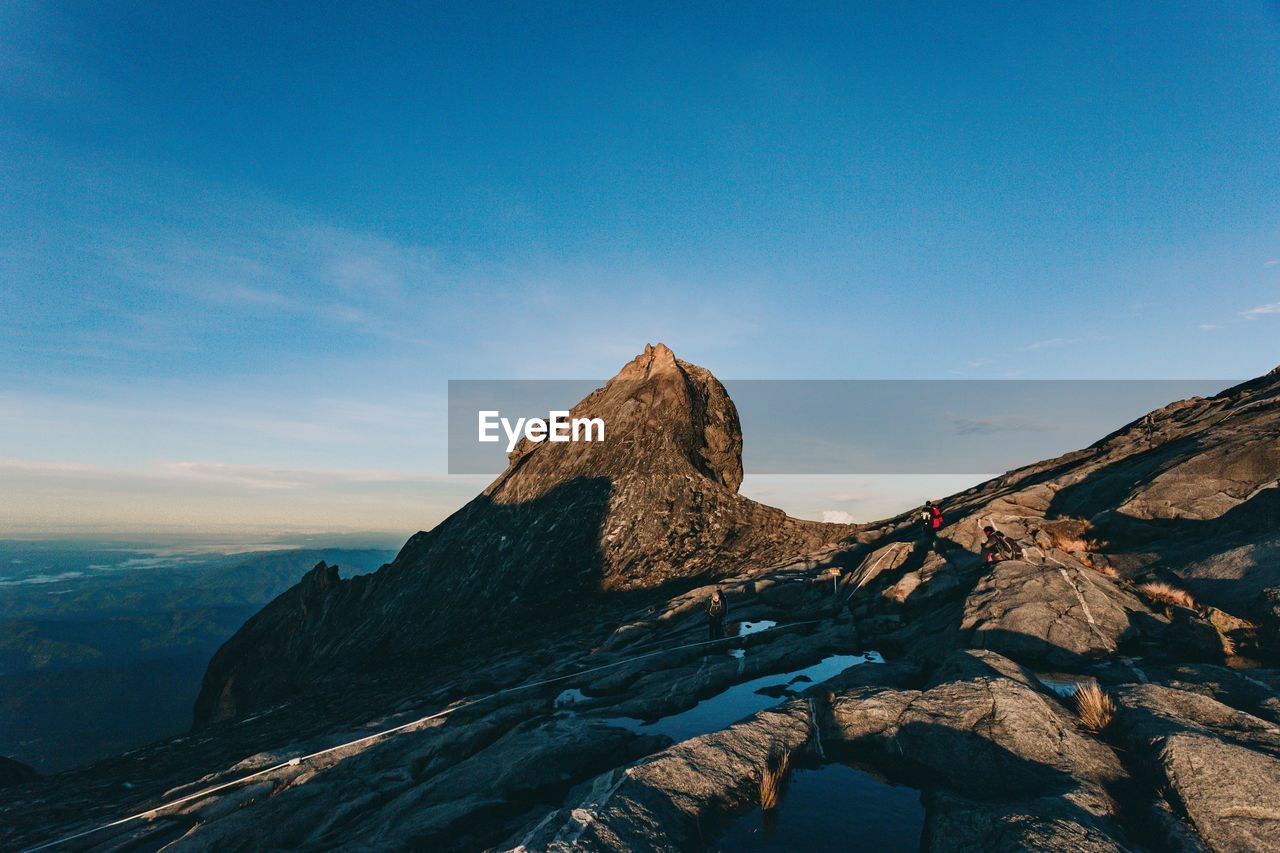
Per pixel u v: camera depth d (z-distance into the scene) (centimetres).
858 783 898
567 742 1153
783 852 727
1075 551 1848
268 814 1146
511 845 732
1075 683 1112
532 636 3120
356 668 3841
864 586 2177
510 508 5047
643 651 2069
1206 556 1487
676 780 853
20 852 1212
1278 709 859
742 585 2773
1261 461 1677
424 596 4497
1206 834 625
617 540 4272
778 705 1129
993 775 817
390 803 1098
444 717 1634
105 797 1628
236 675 4656
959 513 2784
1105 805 702
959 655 1188
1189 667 1071
